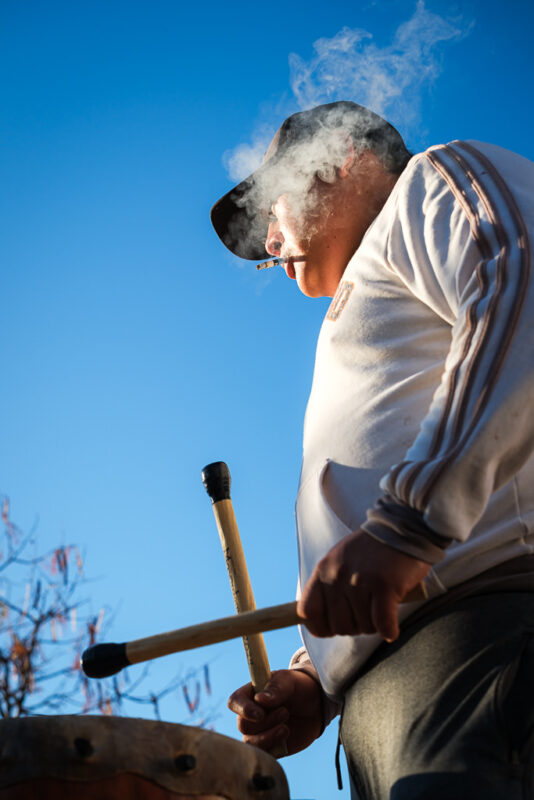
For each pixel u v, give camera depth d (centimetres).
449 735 125
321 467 153
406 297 156
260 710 178
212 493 181
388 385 151
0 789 120
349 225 187
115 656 132
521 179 150
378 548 123
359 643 140
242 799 133
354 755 144
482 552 134
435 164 156
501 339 128
